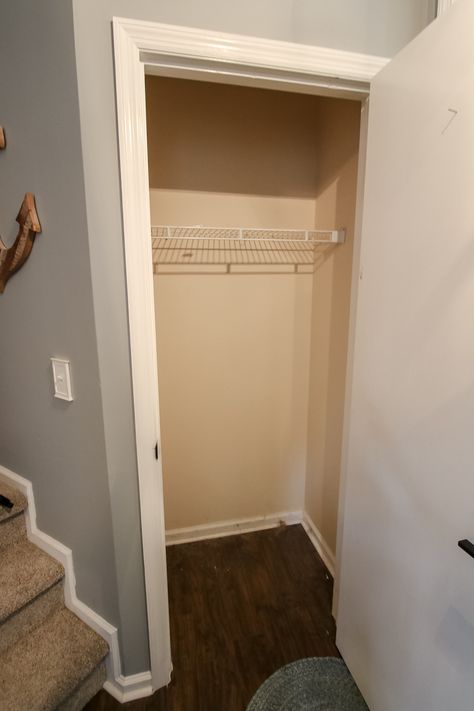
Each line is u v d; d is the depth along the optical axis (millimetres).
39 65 950
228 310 1877
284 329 1976
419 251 899
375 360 1110
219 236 1776
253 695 1294
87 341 1052
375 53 1078
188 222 1740
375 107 1062
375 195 1082
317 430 1979
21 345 1260
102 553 1210
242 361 1953
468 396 771
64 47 895
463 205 761
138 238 1005
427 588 923
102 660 1273
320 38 1029
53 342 1152
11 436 1417
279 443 2115
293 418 2102
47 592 1297
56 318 1119
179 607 1661
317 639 1509
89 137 925
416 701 986
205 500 2082
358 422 1225
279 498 2193
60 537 1333
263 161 1780
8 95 1033
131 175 963
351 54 1052
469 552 741
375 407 1120
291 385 2053
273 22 989
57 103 941
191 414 1952
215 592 1745
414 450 948
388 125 1005
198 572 1867
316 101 1791
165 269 1760
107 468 1109
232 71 1013
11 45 989
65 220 1009
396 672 1068
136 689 1287
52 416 1229
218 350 1908
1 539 1354
